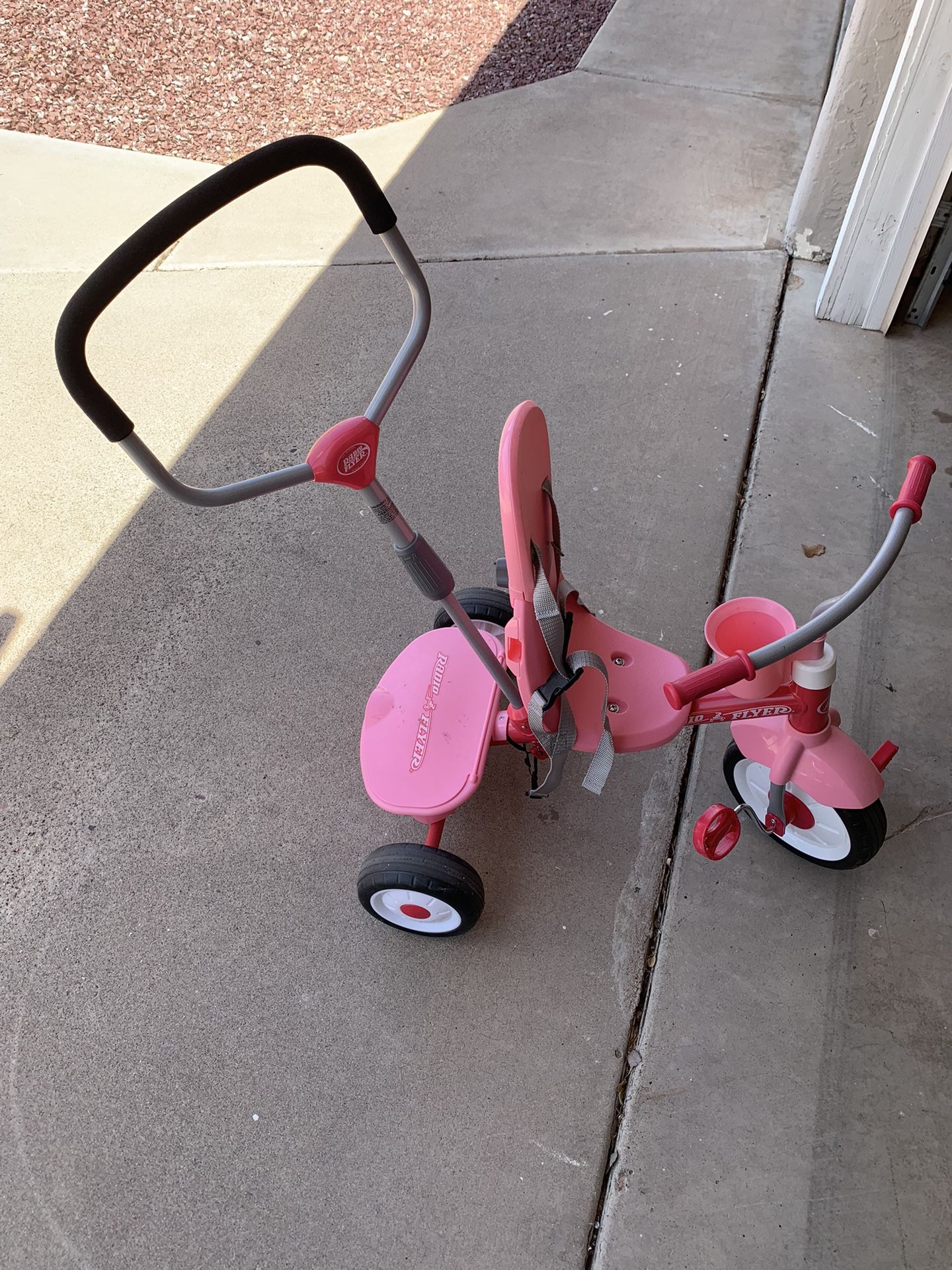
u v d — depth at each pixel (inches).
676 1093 67.2
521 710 70.6
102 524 111.7
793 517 103.3
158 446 119.9
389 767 72.6
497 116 173.6
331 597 102.0
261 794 86.7
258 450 118.6
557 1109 67.3
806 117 164.9
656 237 142.8
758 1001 70.9
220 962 76.5
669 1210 62.6
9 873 83.0
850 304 123.3
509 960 74.7
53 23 207.5
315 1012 73.2
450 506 109.5
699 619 95.3
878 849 71.0
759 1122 65.6
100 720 93.2
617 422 116.3
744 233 141.8
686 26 193.2
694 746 86.0
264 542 108.1
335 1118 68.0
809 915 74.9
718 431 114.0
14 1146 68.4
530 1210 63.3
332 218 155.3
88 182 168.4
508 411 119.4
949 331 124.6
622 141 163.2
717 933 74.6
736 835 69.8
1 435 123.8
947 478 106.0
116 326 137.9
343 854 82.2
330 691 93.7
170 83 192.1
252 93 187.8
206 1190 65.6
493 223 149.3
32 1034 73.7
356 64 194.7
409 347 52.5
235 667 96.4
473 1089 68.6
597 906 77.2
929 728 84.7
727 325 127.6
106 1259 63.2
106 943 78.2
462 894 68.3
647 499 106.8
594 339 127.9
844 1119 65.4
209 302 141.2
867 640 91.4
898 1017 69.6
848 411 114.7
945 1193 62.2
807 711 62.9
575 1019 71.4
